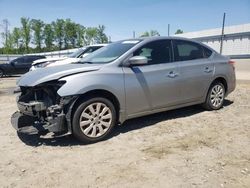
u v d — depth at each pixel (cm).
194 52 664
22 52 7238
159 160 435
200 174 391
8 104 871
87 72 506
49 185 371
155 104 583
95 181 378
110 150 477
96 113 509
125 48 574
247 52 2755
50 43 7500
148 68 571
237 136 532
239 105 769
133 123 615
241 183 367
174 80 605
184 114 678
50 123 481
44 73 517
